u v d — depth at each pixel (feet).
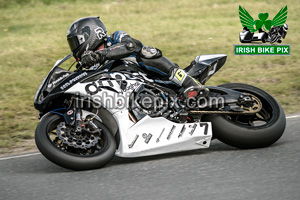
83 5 220.23
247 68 111.65
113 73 53.83
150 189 43.16
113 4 219.61
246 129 55.16
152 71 55.52
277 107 58.18
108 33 152.56
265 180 43.96
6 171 52.29
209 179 45.14
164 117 54.80
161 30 158.30
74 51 55.36
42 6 219.41
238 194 40.75
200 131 55.16
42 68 114.11
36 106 52.49
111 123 52.65
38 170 52.08
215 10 199.93
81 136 50.21
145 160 54.08
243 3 211.82
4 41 147.64
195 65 60.95
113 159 55.72
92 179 46.93
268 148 55.72
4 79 104.78
